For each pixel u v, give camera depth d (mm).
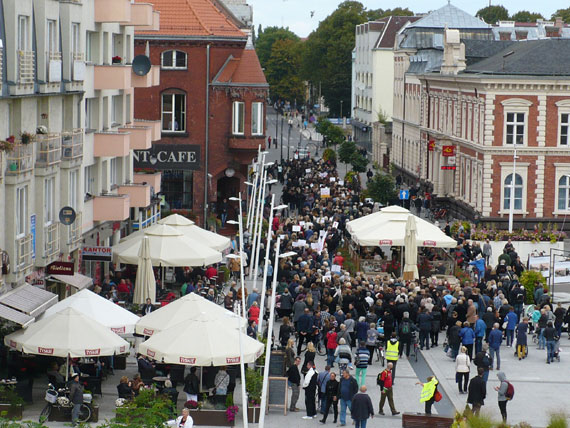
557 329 66688
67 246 63281
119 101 84062
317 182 145125
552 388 56875
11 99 55062
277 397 50844
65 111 66250
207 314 49344
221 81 115688
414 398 54250
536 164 121812
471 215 127750
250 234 88125
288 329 59344
